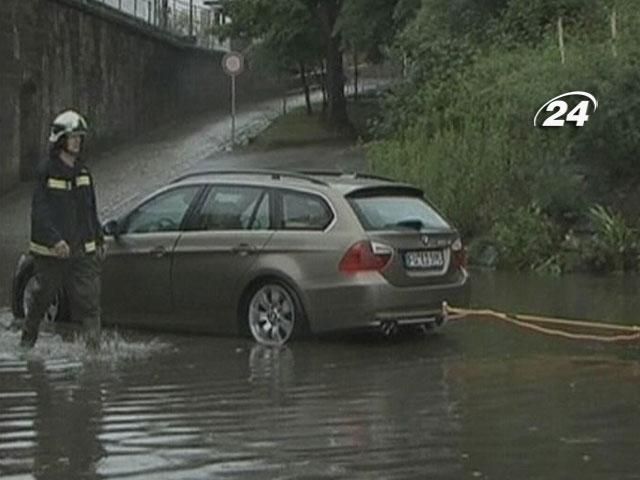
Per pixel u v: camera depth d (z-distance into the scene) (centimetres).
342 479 859
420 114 3127
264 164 4222
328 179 1503
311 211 1462
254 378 1249
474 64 3122
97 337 1402
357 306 1405
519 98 2589
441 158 2569
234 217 1511
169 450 942
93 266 1401
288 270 1445
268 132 5422
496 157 2505
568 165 2444
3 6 3891
